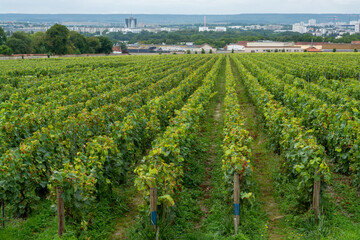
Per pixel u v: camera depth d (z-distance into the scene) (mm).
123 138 10812
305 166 8508
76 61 63438
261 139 15266
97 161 9039
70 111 15141
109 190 9461
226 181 8484
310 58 63781
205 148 13805
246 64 50531
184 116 12688
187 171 10594
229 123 12266
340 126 11695
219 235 7793
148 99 19344
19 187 8508
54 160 10023
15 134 11078
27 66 47125
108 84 24656
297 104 17438
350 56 72625
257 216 8570
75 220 7879
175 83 29578
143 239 7441
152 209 7504
